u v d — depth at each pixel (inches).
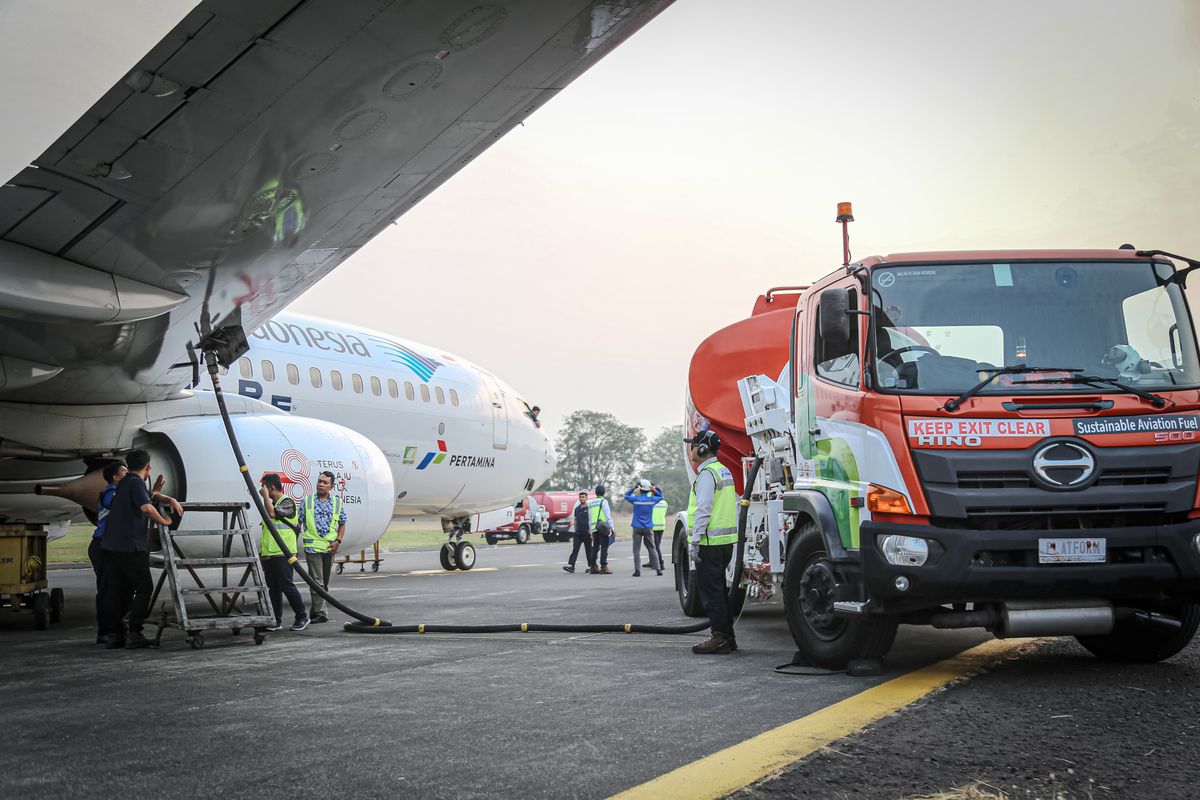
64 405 372.2
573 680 228.1
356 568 919.0
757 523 335.0
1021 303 233.9
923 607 220.5
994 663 245.3
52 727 179.8
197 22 177.8
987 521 216.1
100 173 218.8
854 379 236.7
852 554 230.4
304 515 402.6
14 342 300.7
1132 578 213.0
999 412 217.3
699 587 279.7
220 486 389.4
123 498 312.3
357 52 197.3
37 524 382.9
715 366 385.1
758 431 332.5
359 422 606.2
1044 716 179.3
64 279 257.4
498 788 134.7
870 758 149.3
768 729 170.4
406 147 246.1
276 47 189.9
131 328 311.9
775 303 405.4
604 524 781.3
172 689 222.8
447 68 211.0
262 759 152.6
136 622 311.6
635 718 181.5
